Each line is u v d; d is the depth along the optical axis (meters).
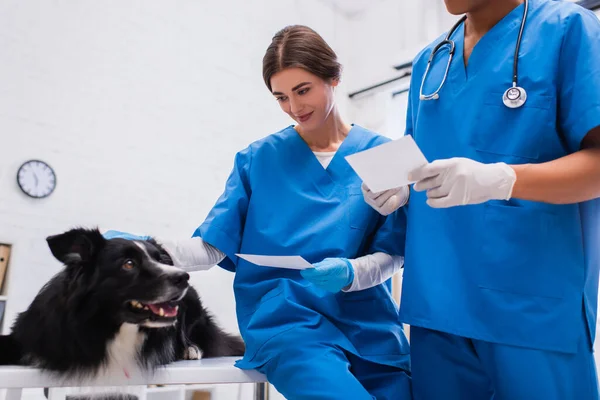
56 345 1.33
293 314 1.25
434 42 1.32
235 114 4.07
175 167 3.65
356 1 4.81
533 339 0.99
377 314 1.34
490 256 1.05
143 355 1.42
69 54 3.27
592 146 0.99
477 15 1.16
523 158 1.03
